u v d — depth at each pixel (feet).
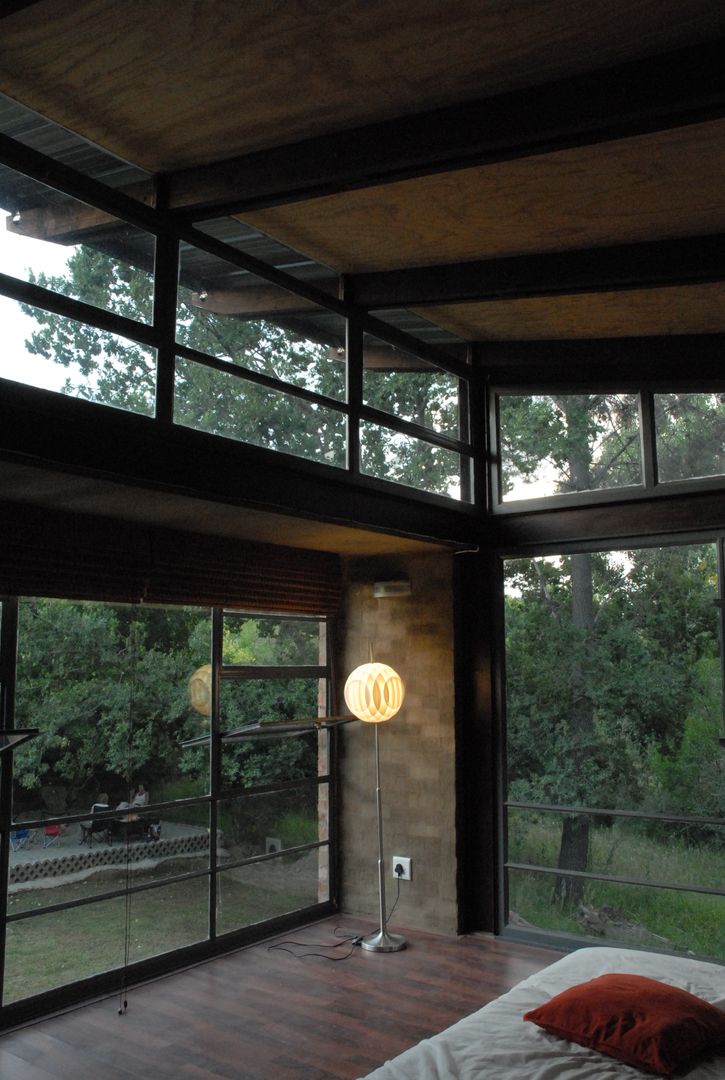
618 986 9.23
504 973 15.35
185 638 16.26
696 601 16.28
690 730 16.01
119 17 9.12
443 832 17.81
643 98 9.46
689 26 8.82
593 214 12.53
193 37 9.40
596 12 8.56
